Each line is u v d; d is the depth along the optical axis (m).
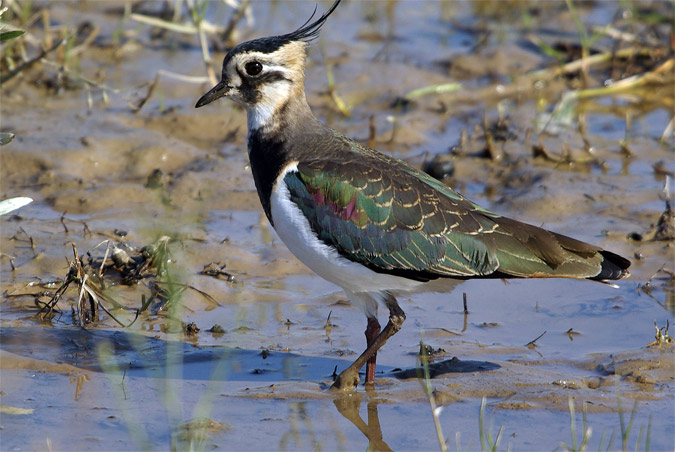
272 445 9.24
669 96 19.97
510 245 10.25
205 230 14.16
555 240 10.37
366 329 10.98
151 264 12.76
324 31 22.17
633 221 14.53
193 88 18.92
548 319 12.10
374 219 10.23
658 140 17.66
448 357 11.03
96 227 13.90
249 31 21.33
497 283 13.22
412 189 10.36
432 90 19.53
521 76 20.30
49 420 9.53
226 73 11.05
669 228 14.12
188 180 15.49
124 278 12.52
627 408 9.77
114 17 21.69
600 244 13.87
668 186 15.09
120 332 11.36
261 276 13.02
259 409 9.89
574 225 14.46
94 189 15.05
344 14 23.42
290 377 10.56
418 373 10.64
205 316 11.98
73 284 12.26
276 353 11.09
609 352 11.09
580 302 12.55
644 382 10.26
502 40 21.91
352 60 20.73
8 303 11.86
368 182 10.30
